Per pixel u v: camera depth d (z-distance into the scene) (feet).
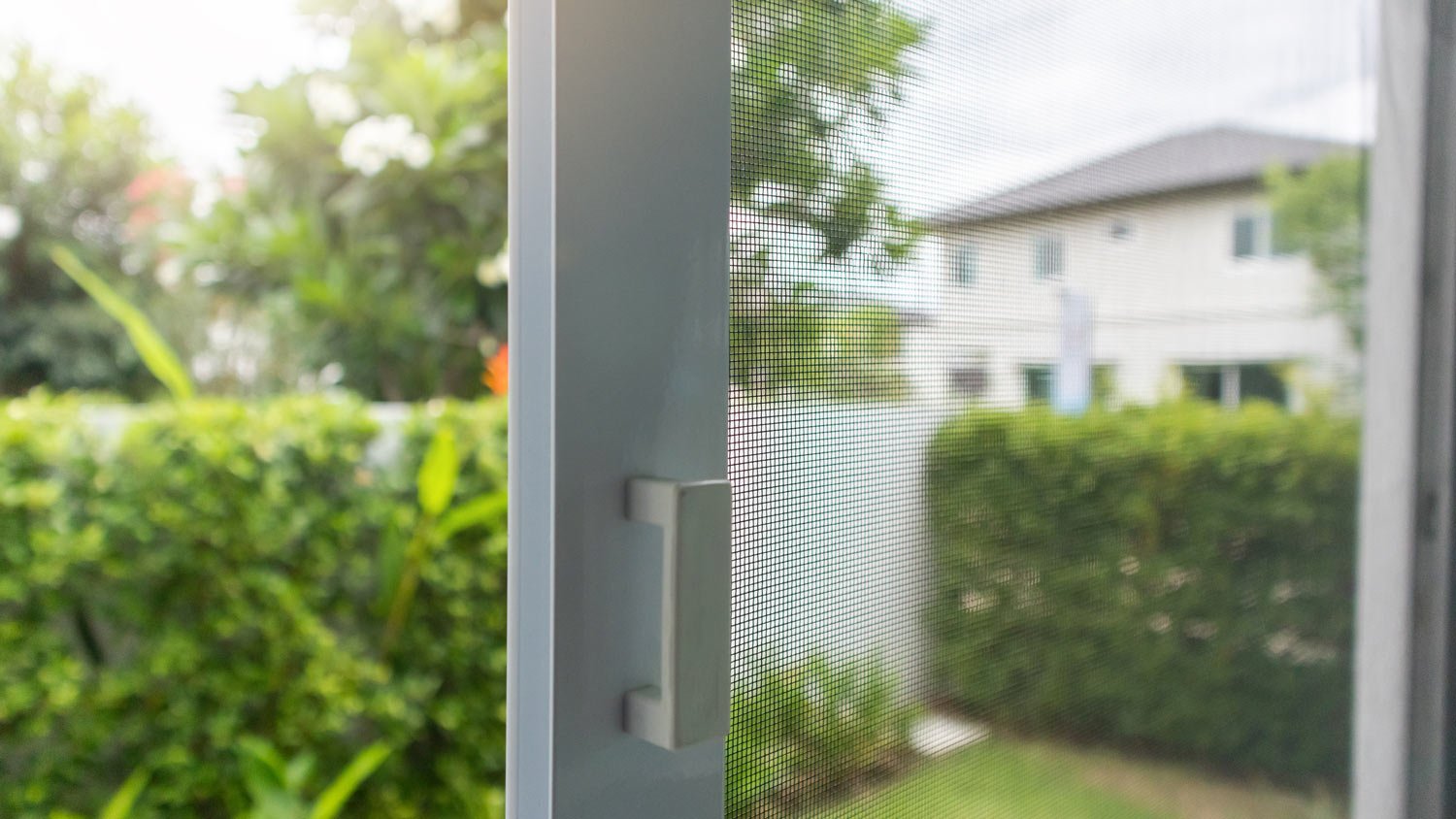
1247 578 3.51
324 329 9.59
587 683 1.79
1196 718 3.34
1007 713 2.76
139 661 6.96
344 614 7.64
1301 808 3.66
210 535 7.04
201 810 7.30
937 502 2.54
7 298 8.91
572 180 1.74
